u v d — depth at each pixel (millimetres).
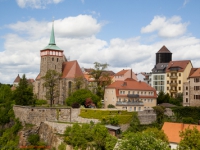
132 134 51938
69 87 132250
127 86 117688
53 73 121312
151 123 100188
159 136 68188
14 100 116750
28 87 120500
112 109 98188
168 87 157875
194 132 59562
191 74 127750
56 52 135125
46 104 127250
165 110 105750
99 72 124125
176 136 73312
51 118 102500
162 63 169250
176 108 107375
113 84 118312
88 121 97250
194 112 106688
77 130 80312
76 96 112375
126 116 95125
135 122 95688
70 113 103062
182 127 76000
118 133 88500
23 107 104500
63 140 86312
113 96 114938
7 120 109375
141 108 115812
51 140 93562
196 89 116000
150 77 182125
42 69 134875
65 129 91750
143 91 119625
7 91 132500
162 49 179500
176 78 152500
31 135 99750
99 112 96000
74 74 133125
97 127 76562
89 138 77938
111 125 91625
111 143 69750
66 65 139000
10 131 103625
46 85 119938
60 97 131000
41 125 101125
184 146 57781
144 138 50406
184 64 153125
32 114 102000
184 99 121938
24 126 102125
